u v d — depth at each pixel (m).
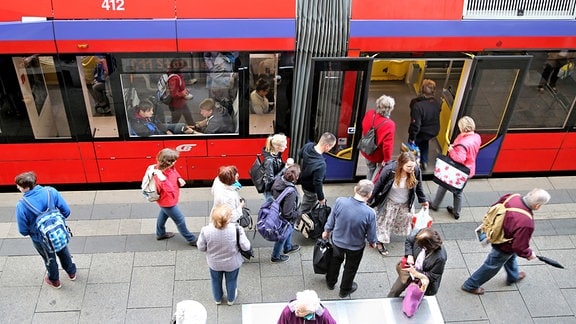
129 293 5.87
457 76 7.73
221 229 4.90
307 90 6.87
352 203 5.15
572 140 7.71
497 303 5.93
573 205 7.46
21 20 6.07
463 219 7.12
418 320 4.78
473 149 6.56
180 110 6.90
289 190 5.53
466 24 6.64
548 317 5.80
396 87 10.06
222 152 7.27
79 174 7.28
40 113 6.70
